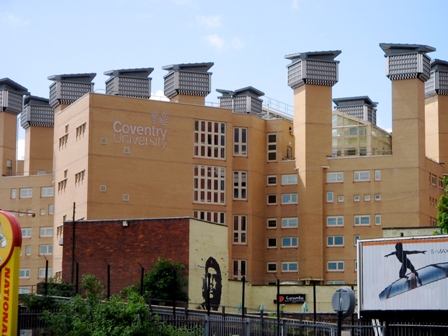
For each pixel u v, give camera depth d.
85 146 132.88
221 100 161.00
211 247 110.19
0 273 60.25
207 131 139.38
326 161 142.38
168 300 93.44
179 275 106.06
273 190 145.25
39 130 165.25
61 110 150.12
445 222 100.50
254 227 143.12
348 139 153.75
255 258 142.75
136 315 65.88
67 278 109.88
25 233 154.25
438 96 151.00
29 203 154.88
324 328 70.62
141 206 133.00
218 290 110.62
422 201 138.88
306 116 142.50
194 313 85.50
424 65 139.75
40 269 152.62
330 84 143.12
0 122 159.38
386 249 79.12
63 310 68.44
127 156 133.38
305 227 141.50
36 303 80.06
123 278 108.12
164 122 136.38
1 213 60.69
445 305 76.12
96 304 67.88
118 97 134.12
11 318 59.56
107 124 133.00
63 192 138.75
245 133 144.12
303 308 122.94
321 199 141.88
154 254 107.81
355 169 141.12
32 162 164.12
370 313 79.31
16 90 160.50
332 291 129.75
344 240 140.62
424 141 141.00
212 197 138.25
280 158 145.75
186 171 136.75
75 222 111.00
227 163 140.00
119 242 109.12
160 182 134.88
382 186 139.88
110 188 131.75
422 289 77.06
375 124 172.62
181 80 147.50
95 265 109.50
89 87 152.25
